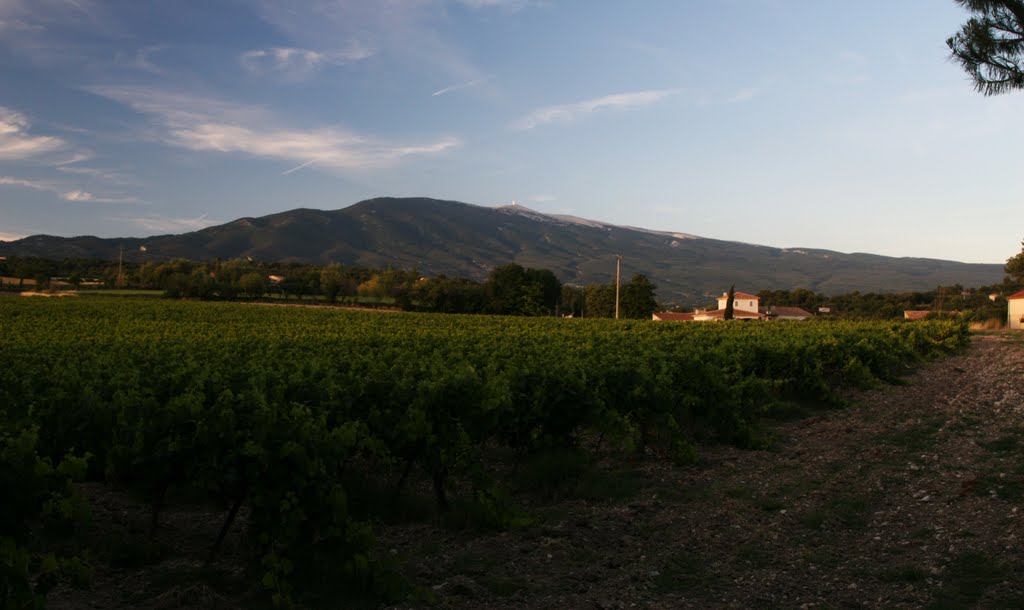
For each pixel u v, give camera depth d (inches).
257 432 243.9
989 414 511.5
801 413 613.6
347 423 303.3
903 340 945.5
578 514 334.3
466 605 227.9
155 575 255.4
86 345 868.0
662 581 242.1
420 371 486.6
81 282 4542.3
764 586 233.8
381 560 243.0
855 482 354.9
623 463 447.5
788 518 305.3
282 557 244.1
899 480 350.0
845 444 456.8
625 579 245.4
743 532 291.4
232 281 4087.1
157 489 278.4
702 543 281.0
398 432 322.3
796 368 662.5
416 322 1881.2
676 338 1000.2
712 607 218.1
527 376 427.5
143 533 303.4
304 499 243.3
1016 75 340.5
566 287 4864.7
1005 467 349.1
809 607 214.5
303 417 274.2
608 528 307.7
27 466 217.6
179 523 325.7
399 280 4397.1
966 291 4101.9
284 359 706.8
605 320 2063.2
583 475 394.3
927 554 248.7
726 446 488.4
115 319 1820.9
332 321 1894.7
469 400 348.2
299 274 5014.8
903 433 470.0
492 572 258.1
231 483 243.6
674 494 360.5
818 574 241.4
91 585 247.6
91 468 367.6
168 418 271.1
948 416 518.3
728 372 613.0
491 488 319.9
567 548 278.7
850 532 282.7
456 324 1777.8
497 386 380.8
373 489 347.3
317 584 245.0
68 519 232.4
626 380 457.4
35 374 505.0
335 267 4835.1
